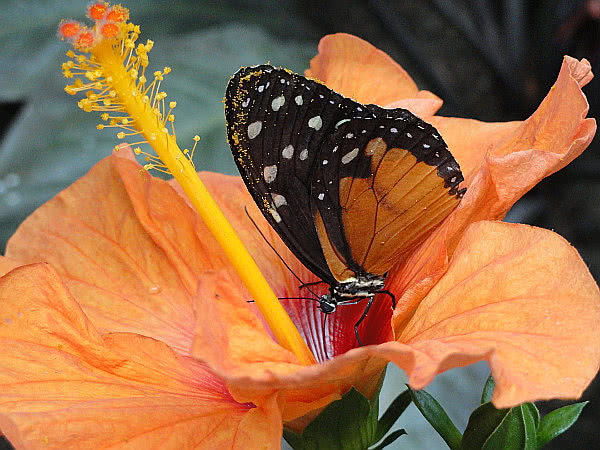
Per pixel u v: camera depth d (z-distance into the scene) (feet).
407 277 1.32
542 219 2.77
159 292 1.38
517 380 1.15
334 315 1.38
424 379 1.15
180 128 2.04
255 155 1.26
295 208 1.28
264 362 1.20
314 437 1.29
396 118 1.24
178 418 1.24
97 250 1.40
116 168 1.41
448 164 1.26
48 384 1.25
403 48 2.85
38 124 1.99
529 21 2.76
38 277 1.29
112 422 1.22
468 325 1.22
